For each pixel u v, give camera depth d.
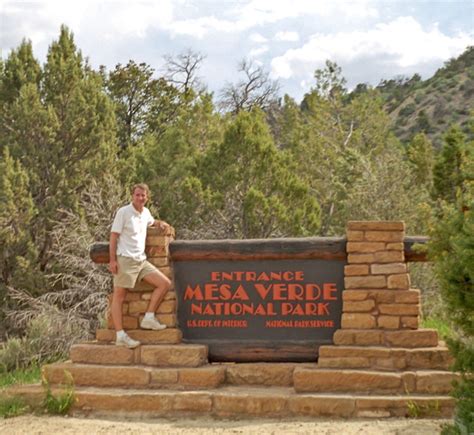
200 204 21.08
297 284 9.30
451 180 23.53
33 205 19.53
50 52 23.16
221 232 20.22
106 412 8.56
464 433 6.38
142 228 9.29
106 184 20.55
